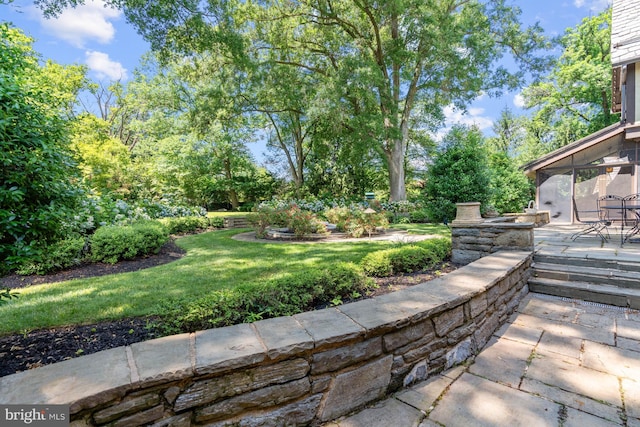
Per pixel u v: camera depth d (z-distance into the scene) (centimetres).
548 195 934
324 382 170
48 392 119
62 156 227
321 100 1173
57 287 357
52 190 208
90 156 1212
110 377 128
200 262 493
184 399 137
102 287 354
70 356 183
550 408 179
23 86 248
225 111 1291
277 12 1253
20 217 192
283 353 156
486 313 267
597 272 361
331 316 197
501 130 2334
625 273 349
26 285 381
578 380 205
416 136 2070
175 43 827
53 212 203
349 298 271
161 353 149
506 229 421
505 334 278
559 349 246
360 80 1155
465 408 181
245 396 150
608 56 1489
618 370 214
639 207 484
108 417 122
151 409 130
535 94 1764
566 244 500
